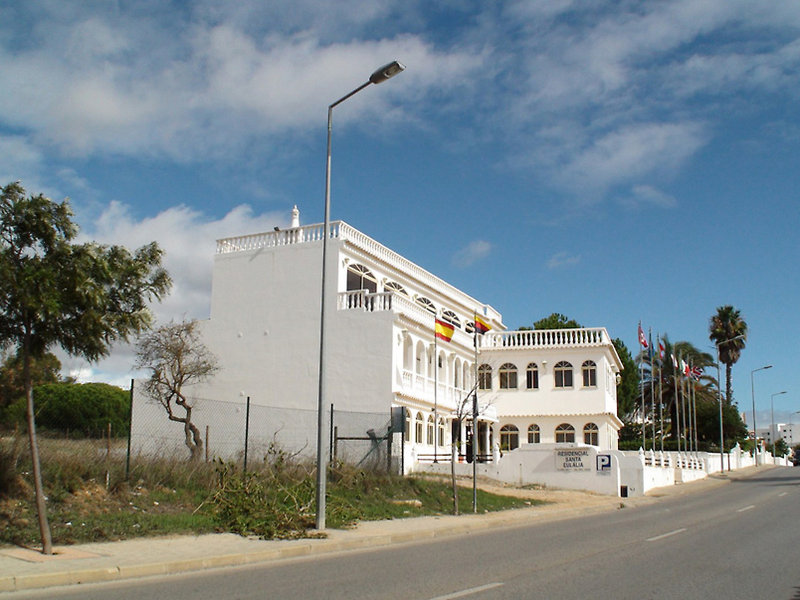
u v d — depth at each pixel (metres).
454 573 12.05
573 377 47.78
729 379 82.31
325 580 11.34
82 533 14.49
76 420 35.19
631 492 34.22
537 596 10.06
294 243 39.66
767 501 30.75
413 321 38.41
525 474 35.28
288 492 19.94
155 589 10.60
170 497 18.36
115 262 13.92
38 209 12.80
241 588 10.64
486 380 49.16
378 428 34.88
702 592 10.56
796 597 10.28
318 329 38.06
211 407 38.34
